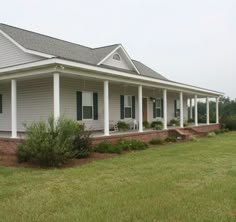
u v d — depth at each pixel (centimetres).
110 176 705
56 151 848
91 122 1502
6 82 1413
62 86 1352
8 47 1460
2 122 1568
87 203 498
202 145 1376
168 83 1664
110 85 1631
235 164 858
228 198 525
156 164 862
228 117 2741
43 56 1294
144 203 495
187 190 575
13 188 605
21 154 908
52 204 496
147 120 2011
